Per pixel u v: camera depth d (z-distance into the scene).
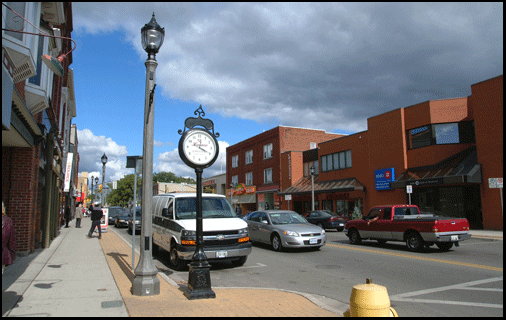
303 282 7.96
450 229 11.70
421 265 9.66
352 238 14.90
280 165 37.41
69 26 16.69
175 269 9.88
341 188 27.47
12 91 6.61
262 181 41.09
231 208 10.92
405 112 23.91
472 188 20.02
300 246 12.12
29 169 10.59
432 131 21.89
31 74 8.31
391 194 24.30
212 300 5.94
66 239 16.28
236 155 47.78
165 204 11.27
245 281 8.15
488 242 14.65
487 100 18.81
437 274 8.50
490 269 8.95
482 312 5.61
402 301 6.28
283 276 8.63
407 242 12.51
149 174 6.56
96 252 11.93
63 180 26.66
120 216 27.05
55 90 15.92
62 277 7.75
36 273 8.16
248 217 15.12
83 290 6.56
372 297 3.64
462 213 20.31
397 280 7.94
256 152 42.69
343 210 28.98
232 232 9.55
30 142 10.08
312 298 6.20
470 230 18.80
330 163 31.27
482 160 18.98
